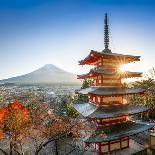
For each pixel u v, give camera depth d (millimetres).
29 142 37406
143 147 34688
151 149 33750
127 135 30734
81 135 30562
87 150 33281
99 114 30844
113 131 31641
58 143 37188
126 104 35031
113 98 33812
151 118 57000
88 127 30719
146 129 32438
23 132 29250
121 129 32375
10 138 28219
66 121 29094
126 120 34688
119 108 33562
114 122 33188
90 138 29406
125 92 33312
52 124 28891
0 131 29828
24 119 30328
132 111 33250
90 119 31359
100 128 31734
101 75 33469
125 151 33219
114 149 33094
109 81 34344
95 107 33625
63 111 52812
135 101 60125
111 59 34750
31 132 29406
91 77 36438
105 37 36219
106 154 32188
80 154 32656
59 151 34094
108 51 35625
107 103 33094
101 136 29781
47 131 28609
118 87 34875
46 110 33906
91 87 37094
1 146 36500
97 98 33844
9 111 30406
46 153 34156
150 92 62281
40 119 30797
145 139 38656
